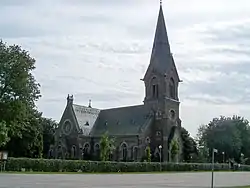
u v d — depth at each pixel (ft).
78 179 141.90
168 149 369.71
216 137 445.78
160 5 392.88
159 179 161.89
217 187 118.21
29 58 242.78
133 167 256.11
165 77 380.37
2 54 233.96
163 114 375.86
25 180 123.13
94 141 402.31
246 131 449.89
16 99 234.17
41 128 324.80
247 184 139.44
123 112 407.44
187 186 121.29
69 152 399.03
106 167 240.53
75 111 408.46
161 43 387.34
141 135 368.68
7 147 300.81
